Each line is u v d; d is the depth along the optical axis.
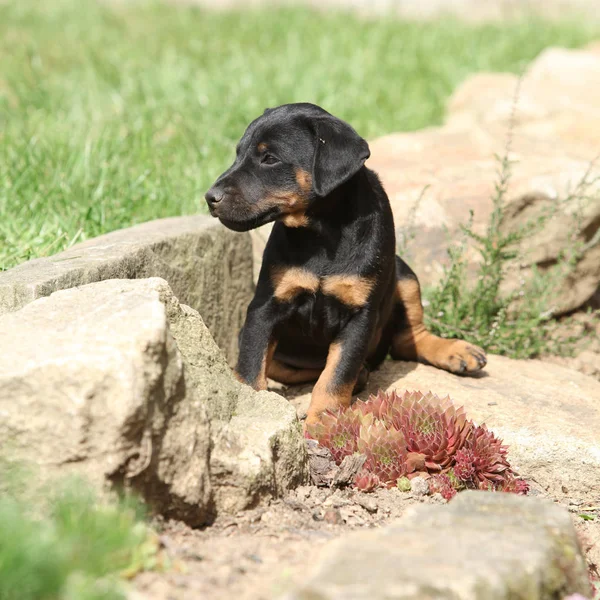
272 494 4.46
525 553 3.33
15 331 4.00
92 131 10.37
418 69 16.77
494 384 6.68
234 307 7.56
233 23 20.39
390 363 7.14
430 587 3.00
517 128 11.30
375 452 5.17
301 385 6.97
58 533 3.25
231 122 11.41
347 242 5.96
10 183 8.38
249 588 3.38
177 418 3.98
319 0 25.08
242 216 5.72
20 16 19.30
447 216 8.40
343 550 3.29
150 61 14.95
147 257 6.20
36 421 3.65
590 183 8.06
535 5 26.64
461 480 5.19
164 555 3.54
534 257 8.32
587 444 5.74
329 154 5.64
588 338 8.44
